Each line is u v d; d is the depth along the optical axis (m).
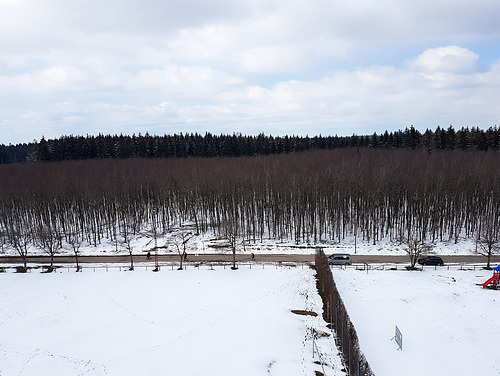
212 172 117.69
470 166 107.31
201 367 39.19
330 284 50.44
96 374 38.59
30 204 100.06
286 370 38.28
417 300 54.66
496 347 43.19
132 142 191.25
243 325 47.78
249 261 73.75
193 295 57.53
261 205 101.31
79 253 82.62
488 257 68.69
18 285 62.94
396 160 124.94
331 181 102.25
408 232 88.94
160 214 116.00
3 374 38.91
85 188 101.88
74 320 50.50
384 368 39.06
